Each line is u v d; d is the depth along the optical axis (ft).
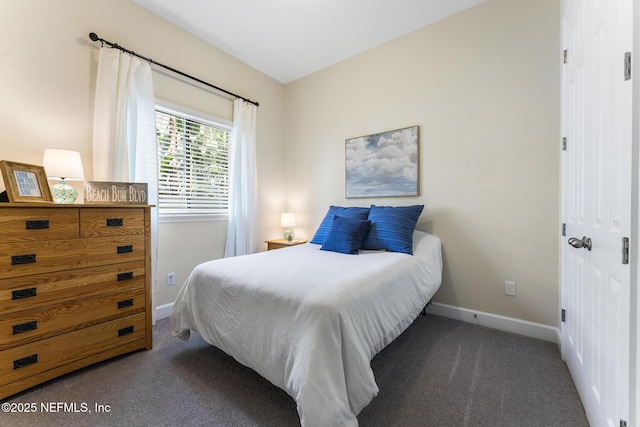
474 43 7.40
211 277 5.37
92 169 6.63
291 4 7.36
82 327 5.16
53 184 6.14
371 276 4.74
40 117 5.90
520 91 6.77
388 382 4.88
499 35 7.04
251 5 7.40
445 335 6.70
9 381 4.39
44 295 4.73
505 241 7.01
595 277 3.71
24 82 5.70
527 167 6.70
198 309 5.56
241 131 10.00
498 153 7.07
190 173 8.89
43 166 5.46
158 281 7.91
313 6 7.43
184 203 8.71
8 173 4.75
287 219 10.81
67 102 6.26
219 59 9.45
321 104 10.80
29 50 5.75
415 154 8.35
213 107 9.30
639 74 2.59
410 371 5.21
